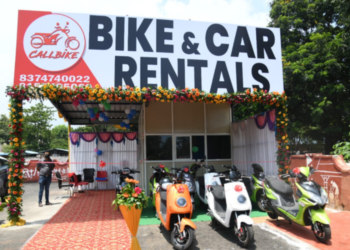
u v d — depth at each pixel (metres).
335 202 6.58
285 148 6.97
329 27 13.97
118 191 7.23
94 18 6.34
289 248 4.26
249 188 7.18
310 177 7.47
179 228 4.24
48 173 8.08
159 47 6.51
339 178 6.50
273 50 7.16
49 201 8.70
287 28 14.26
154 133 9.00
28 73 5.92
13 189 5.86
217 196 5.20
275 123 7.20
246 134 8.78
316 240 4.52
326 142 13.68
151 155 8.89
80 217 6.37
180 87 6.47
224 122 9.61
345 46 11.64
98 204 7.95
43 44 6.06
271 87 6.99
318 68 12.14
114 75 6.22
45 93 5.78
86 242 4.61
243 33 7.02
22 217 6.53
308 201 4.43
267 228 5.29
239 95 6.61
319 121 12.45
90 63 6.17
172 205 4.34
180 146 9.14
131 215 3.62
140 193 3.80
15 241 4.73
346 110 12.05
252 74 6.92
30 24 6.08
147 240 4.71
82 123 11.88
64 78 6.03
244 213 4.65
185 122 9.27
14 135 5.93
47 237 4.89
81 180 10.01
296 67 12.12
